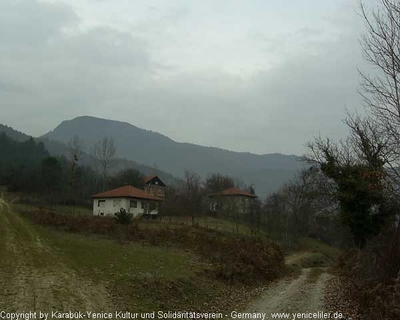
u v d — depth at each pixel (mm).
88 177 86312
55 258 20750
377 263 19047
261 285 24109
